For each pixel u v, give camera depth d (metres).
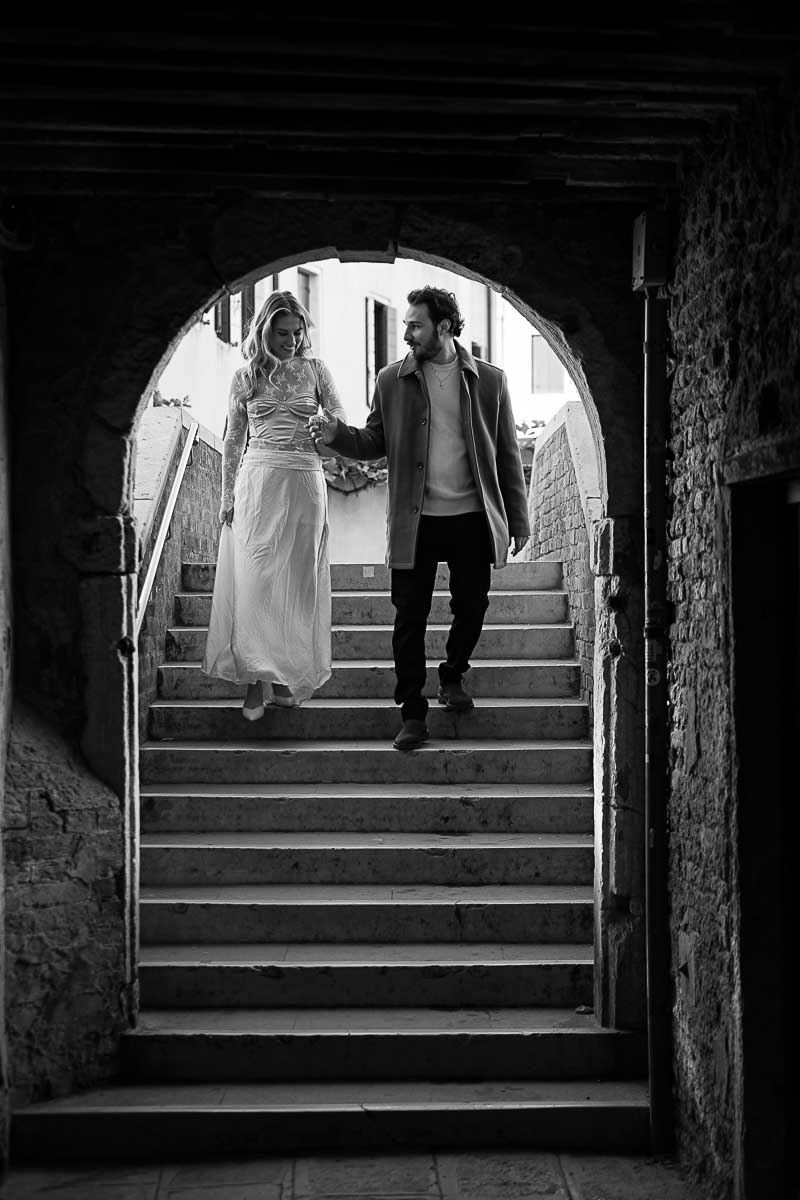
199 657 8.00
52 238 5.35
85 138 4.78
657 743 5.35
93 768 5.40
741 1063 4.46
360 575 9.07
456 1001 5.79
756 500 4.54
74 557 5.38
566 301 5.46
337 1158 5.09
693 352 5.02
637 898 5.52
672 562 5.32
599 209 5.46
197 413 12.84
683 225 5.13
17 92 4.26
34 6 3.75
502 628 7.96
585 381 5.51
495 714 7.30
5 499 5.21
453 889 6.32
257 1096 5.27
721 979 4.66
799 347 3.87
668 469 5.36
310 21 3.80
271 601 7.09
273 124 4.60
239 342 14.18
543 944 6.09
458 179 5.10
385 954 5.94
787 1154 4.45
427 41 3.87
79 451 5.37
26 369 5.36
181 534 8.65
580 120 4.68
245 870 6.39
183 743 7.27
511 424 7.11
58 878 5.22
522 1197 4.79
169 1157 5.09
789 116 3.96
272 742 7.29
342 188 5.19
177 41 3.86
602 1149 5.19
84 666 5.39
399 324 18.00
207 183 5.16
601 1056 5.48
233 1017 5.64
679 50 3.91
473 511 6.93
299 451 7.18
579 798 6.66
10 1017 5.10
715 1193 4.69
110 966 5.37
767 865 4.51
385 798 6.67
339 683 7.69
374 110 4.60
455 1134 5.16
